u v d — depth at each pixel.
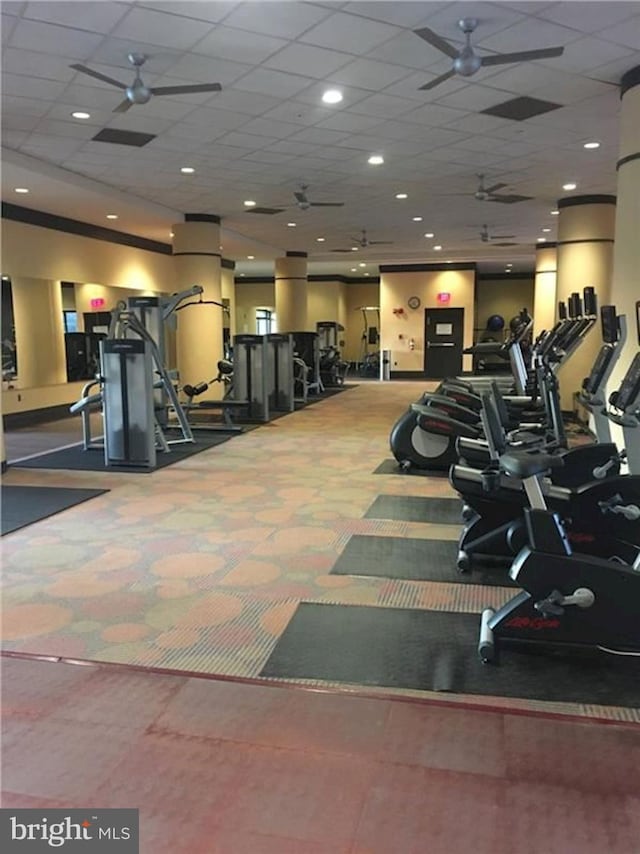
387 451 7.47
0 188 8.78
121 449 6.67
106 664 2.70
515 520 3.66
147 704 2.40
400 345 19.67
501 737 2.20
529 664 2.69
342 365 17.61
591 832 1.79
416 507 5.09
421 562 3.88
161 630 3.01
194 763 2.07
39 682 2.56
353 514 4.90
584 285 10.18
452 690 2.50
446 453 6.31
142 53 4.82
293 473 6.34
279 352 11.25
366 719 2.31
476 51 4.84
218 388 11.80
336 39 4.61
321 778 2.00
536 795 1.93
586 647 2.79
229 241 14.09
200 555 4.02
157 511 5.00
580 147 7.48
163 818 1.84
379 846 1.74
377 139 7.13
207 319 11.76
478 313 22.91
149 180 9.04
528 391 7.65
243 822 1.83
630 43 4.73
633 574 2.61
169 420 10.02
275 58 4.93
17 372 10.52
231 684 2.54
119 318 7.58
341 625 3.06
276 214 11.69
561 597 2.61
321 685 2.54
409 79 5.37
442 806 1.88
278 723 2.29
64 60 4.95
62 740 2.19
